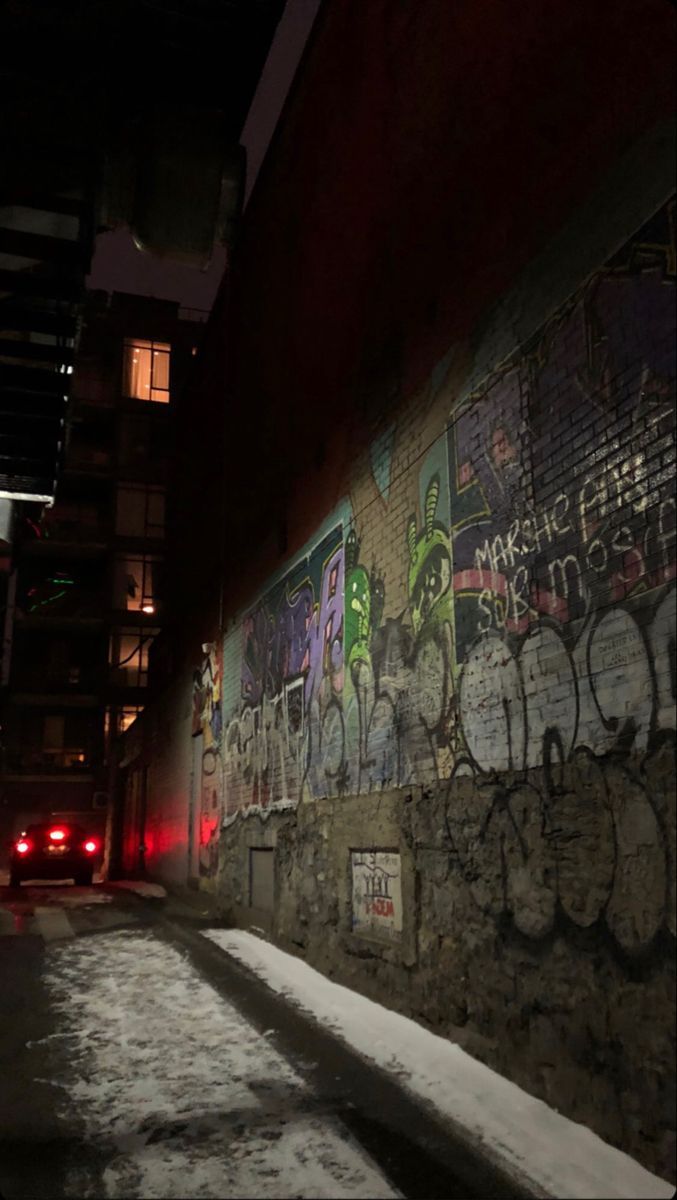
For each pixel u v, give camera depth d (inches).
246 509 435.8
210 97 330.3
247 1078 177.5
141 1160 141.1
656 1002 128.6
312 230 340.8
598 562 151.9
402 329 249.0
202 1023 219.8
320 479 316.2
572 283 166.2
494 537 188.7
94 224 315.0
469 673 194.5
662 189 141.6
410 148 250.4
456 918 191.2
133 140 332.8
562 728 158.4
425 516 225.0
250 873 378.3
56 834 693.9
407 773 223.1
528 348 181.0
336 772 276.1
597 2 164.1
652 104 145.9
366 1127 149.6
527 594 173.8
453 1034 187.9
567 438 164.2
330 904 271.9
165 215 353.1
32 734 1355.8
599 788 146.1
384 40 272.8
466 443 205.0
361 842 249.8
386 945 226.7
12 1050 203.0
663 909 128.7
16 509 409.1
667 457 135.8
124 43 296.7
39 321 304.8
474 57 213.9
